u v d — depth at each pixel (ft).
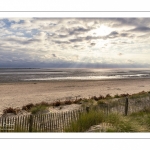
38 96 76.54
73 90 97.91
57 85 120.47
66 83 133.39
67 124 26.32
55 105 48.62
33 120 26.48
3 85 113.39
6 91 90.12
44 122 27.02
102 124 22.88
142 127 22.93
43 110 41.65
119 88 108.78
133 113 33.88
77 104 50.19
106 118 23.79
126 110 34.17
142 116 28.19
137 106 40.11
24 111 43.91
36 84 123.44
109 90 99.09
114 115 24.30
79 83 135.03
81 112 27.91
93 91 94.27
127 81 157.58
